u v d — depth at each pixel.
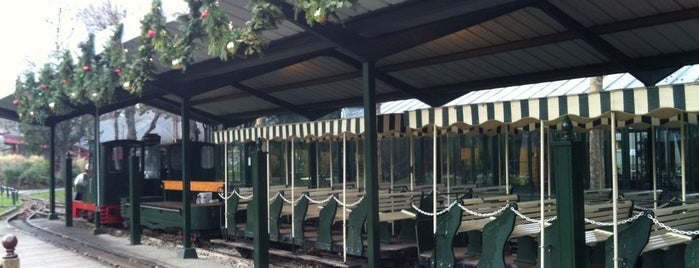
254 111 16.69
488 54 9.40
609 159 10.78
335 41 7.13
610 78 11.25
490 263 6.76
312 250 10.31
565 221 5.14
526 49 9.15
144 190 16.48
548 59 9.59
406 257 8.48
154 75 10.12
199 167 15.62
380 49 7.40
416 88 11.83
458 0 6.27
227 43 7.12
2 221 18.89
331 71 11.80
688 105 5.02
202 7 7.46
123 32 10.45
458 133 9.71
